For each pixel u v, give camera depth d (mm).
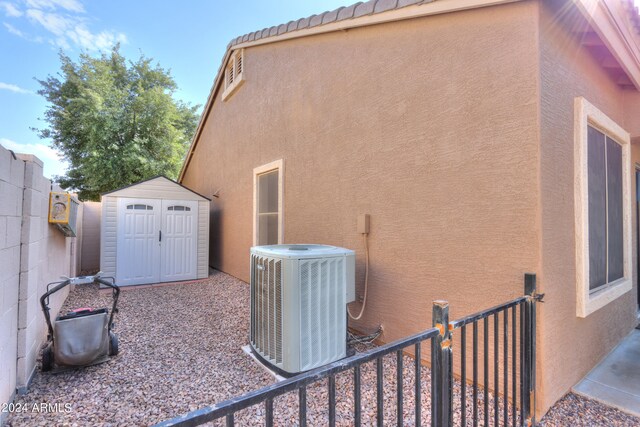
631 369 2863
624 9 2473
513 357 1909
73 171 14500
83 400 2418
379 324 3350
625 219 3482
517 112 2293
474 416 1582
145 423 2145
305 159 4707
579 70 2709
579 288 2545
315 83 4523
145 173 13391
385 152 3328
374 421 2168
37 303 2998
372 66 3533
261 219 6195
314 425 2109
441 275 2754
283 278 2711
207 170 9594
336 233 4008
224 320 4449
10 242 2305
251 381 2721
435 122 2834
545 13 2279
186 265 7457
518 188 2273
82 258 8312
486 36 2490
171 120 14555
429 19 2916
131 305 5246
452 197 2686
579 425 2115
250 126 6629
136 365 3029
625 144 3465
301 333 2666
